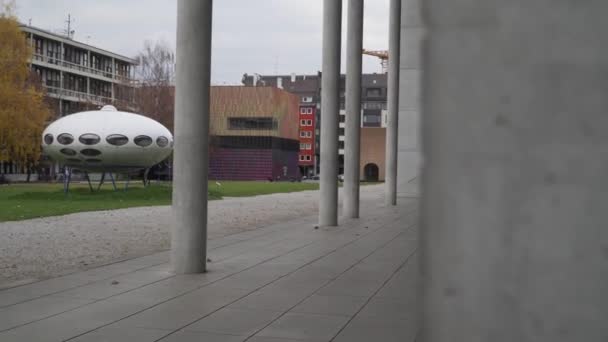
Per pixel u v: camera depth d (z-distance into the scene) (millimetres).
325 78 15195
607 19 780
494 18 817
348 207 17891
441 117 852
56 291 7023
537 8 800
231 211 20203
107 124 26484
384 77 135125
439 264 860
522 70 806
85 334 5211
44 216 17156
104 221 15945
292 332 5367
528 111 806
